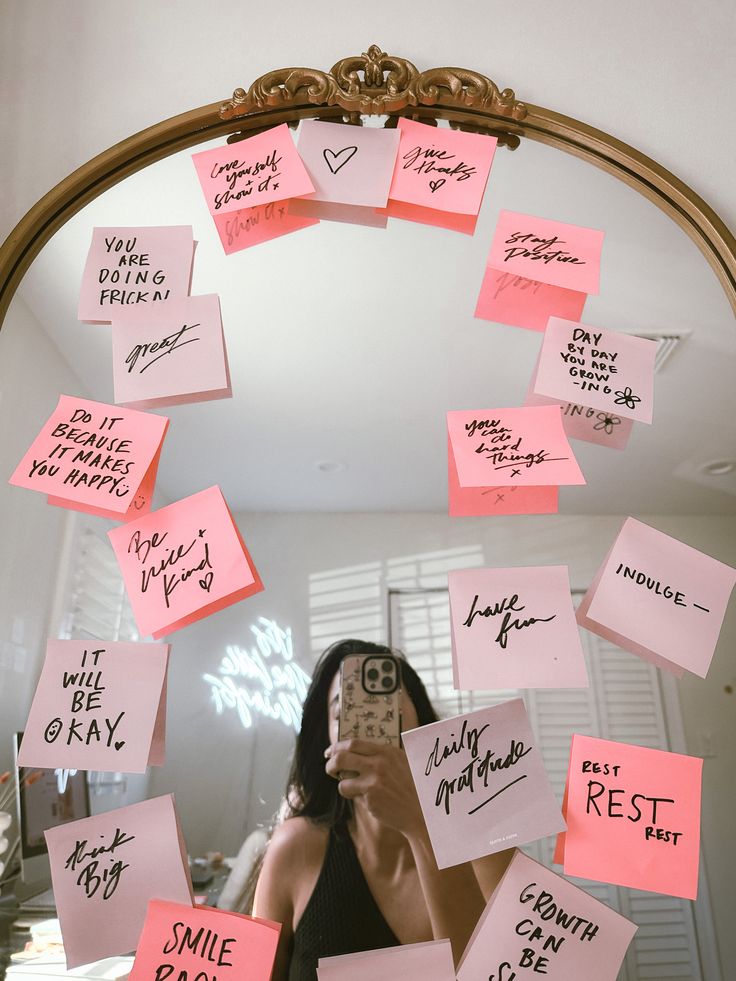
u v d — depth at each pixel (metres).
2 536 0.78
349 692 0.73
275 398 0.85
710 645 0.74
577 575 0.77
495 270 0.88
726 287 0.86
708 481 0.81
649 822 0.68
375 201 0.89
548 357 0.84
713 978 0.64
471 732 0.71
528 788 0.69
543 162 0.91
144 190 0.91
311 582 0.77
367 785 0.70
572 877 0.67
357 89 0.93
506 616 0.75
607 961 0.65
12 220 0.93
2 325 0.84
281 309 0.88
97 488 0.77
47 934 0.67
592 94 0.98
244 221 0.90
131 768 0.70
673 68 1.00
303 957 0.65
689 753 0.71
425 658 0.74
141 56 1.01
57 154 0.96
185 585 0.75
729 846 0.68
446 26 1.02
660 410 0.83
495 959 0.65
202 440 0.83
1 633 0.75
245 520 0.80
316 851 0.69
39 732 0.71
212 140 0.94
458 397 0.85
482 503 0.81
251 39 1.01
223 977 0.65
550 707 0.72
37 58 1.01
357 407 0.85
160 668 0.73
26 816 0.70
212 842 0.69
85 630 0.75
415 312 0.88
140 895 0.67
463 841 0.68
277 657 0.74
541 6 1.02
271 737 0.72
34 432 0.81
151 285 0.85
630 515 0.79
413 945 0.66
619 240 0.88
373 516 0.80
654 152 0.96
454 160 0.90
